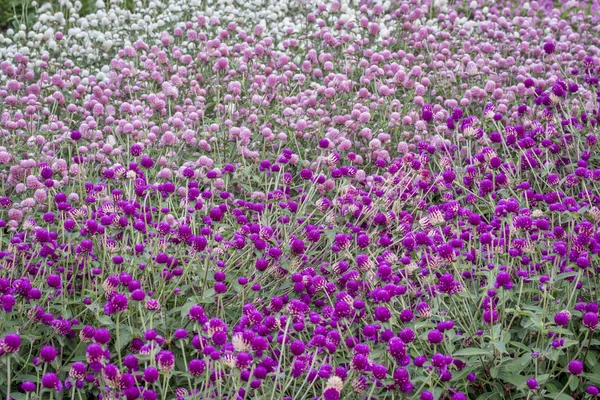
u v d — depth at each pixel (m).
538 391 3.09
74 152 5.41
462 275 3.79
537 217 3.85
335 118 5.54
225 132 5.46
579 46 7.14
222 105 5.93
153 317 3.45
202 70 6.64
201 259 3.93
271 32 7.83
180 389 2.93
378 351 3.10
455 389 3.08
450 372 3.11
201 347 2.99
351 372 2.88
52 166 4.82
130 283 3.31
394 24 8.12
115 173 4.34
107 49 7.29
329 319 3.47
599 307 3.39
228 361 2.77
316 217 4.57
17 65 7.26
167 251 3.94
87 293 3.69
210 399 2.94
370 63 6.61
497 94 5.87
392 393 2.87
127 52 6.74
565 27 7.98
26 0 9.49
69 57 7.56
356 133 5.58
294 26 8.09
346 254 3.80
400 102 6.10
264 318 3.47
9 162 4.97
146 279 3.76
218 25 7.78
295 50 7.10
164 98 5.89
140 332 3.30
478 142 4.97
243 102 6.14
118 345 3.03
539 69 6.69
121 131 5.36
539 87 5.95
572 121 5.09
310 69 6.35
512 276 3.84
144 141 5.19
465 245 3.99
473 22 7.73
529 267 3.71
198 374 2.86
